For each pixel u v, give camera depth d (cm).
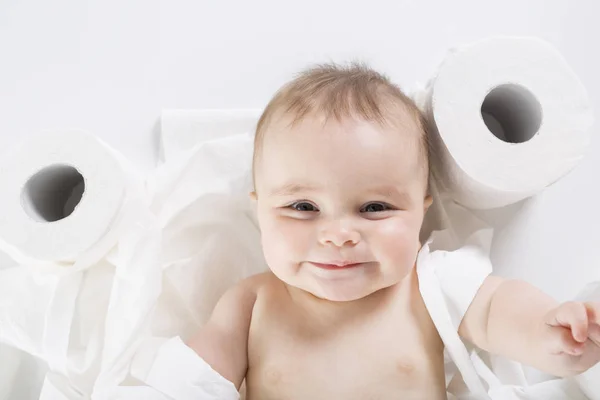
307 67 93
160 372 66
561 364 58
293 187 63
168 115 92
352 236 61
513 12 100
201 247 83
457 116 70
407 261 64
